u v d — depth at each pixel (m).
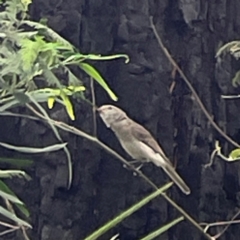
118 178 5.78
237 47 2.45
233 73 5.89
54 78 1.51
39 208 5.69
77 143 5.70
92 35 5.77
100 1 5.77
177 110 5.88
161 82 5.83
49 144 5.57
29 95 1.51
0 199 3.04
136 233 5.80
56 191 5.70
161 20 5.89
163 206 5.81
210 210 5.89
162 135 5.83
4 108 1.51
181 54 5.91
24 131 5.57
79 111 5.56
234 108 5.92
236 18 6.00
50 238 5.69
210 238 1.93
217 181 5.89
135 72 5.80
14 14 1.50
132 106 5.81
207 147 5.88
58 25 5.68
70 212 5.73
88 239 1.47
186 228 5.87
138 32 5.82
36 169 5.66
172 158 5.84
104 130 5.71
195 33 5.91
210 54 5.95
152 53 5.83
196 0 5.92
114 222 1.49
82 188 5.75
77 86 1.59
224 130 5.90
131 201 5.78
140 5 5.82
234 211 5.91
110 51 5.79
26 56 1.44
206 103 5.88
